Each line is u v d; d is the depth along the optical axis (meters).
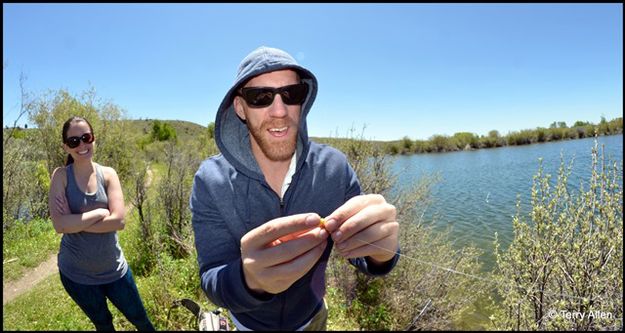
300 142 0.86
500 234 2.00
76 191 1.32
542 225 1.25
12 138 4.26
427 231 2.45
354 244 0.58
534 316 1.32
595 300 1.19
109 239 1.38
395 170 2.96
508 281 1.38
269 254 0.50
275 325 0.89
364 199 0.61
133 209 3.84
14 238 3.53
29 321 1.97
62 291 2.34
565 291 1.29
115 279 1.41
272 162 0.83
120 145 6.48
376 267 0.77
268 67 0.74
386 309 2.14
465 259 2.07
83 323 1.91
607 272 1.20
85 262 1.34
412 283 2.16
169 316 1.91
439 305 2.05
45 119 5.30
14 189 3.97
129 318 1.50
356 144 2.96
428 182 2.74
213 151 5.19
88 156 1.34
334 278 2.37
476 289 2.02
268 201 0.79
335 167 0.88
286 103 0.77
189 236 2.90
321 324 1.02
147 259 2.78
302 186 0.83
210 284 0.64
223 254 0.73
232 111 0.84
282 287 0.53
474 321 1.90
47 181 4.61
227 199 0.77
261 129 0.76
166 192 3.46
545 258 1.25
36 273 2.83
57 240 3.47
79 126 1.32
